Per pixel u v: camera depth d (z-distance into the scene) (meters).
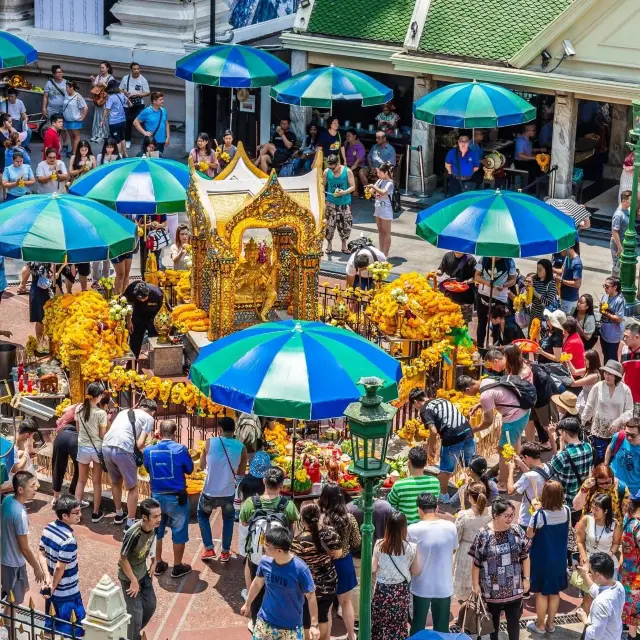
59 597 14.77
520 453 17.42
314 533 14.57
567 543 15.81
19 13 36.41
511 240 20.48
